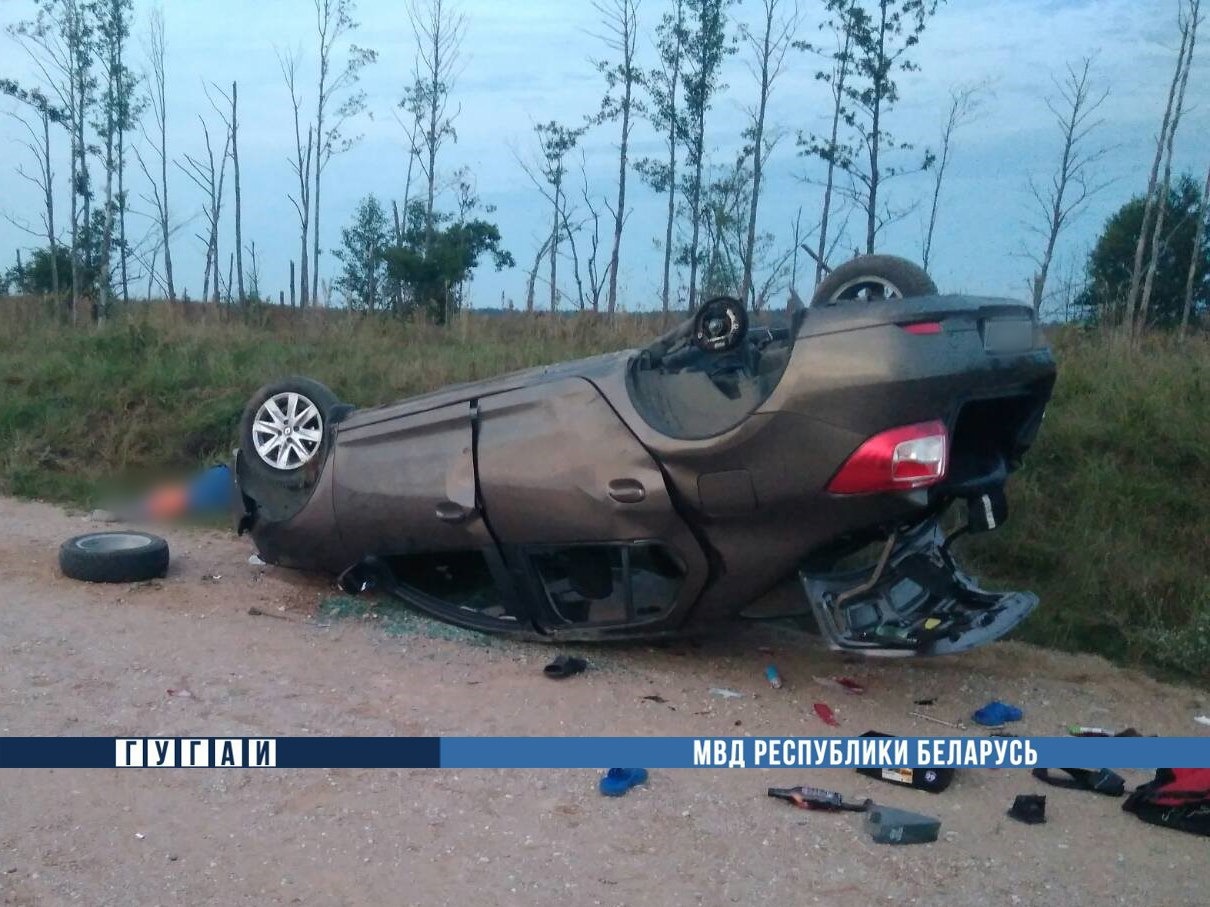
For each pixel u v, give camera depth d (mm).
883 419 5355
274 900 4043
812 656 6695
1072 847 4664
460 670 6199
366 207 28375
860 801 4926
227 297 25047
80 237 24344
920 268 6418
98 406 11406
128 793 4762
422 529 6613
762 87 22234
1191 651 6770
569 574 6453
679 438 5785
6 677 5836
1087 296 17312
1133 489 8398
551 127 23875
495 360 13047
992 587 7719
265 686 5867
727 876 4293
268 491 7523
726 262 19391
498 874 4246
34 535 8680
